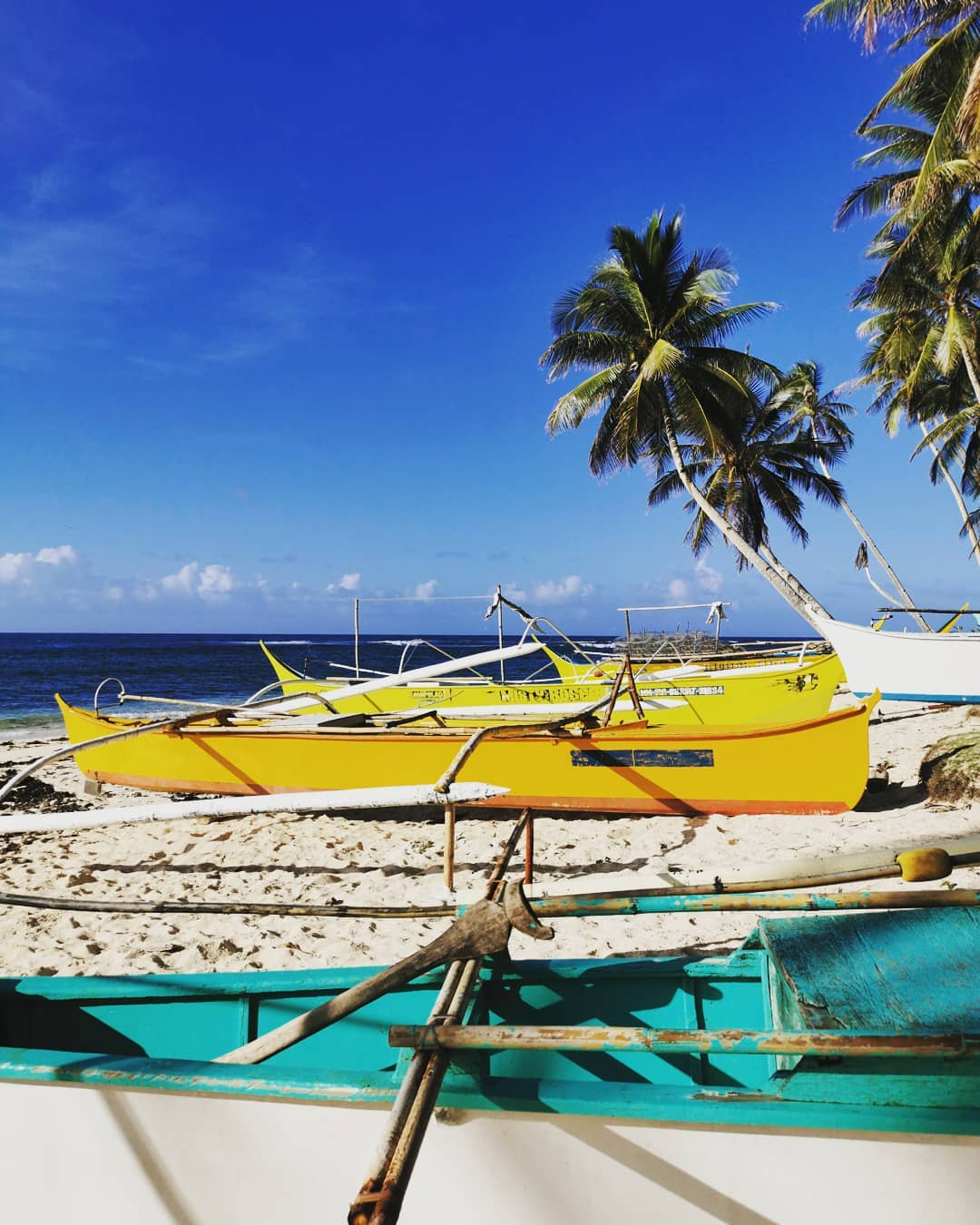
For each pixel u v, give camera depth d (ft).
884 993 5.79
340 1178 5.39
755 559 57.47
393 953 14.35
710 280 58.75
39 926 16.14
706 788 22.63
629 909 7.41
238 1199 5.61
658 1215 5.13
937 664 43.80
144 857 21.62
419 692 48.01
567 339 59.72
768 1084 5.08
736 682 43.47
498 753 22.98
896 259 52.85
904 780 28.76
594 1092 5.21
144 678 134.72
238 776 25.27
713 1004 8.29
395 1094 5.20
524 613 41.86
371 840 22.38
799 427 90.94
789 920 7.21
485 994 7.75
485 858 20.34
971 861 7.36
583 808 22.76
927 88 50.42
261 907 9.93
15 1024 8.84
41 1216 5.97
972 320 57.11
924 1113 4.80
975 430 69.00
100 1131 5.82
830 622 47.65
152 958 14.28
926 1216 4.84
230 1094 5.55
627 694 32.32
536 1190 5.27
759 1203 5.01
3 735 65.21
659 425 63.16
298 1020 6.39
